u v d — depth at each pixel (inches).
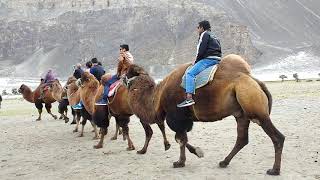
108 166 428.5
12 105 1695.4
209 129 641.6
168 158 449.7
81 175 397.7
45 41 7568.9
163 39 7249.0
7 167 453.4
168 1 7859.3
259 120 341.4
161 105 410.3
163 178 367.9
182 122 389.4
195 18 7578.7
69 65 7057.1
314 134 543.5
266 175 355.3
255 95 339.9
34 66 7057.1
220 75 356.8
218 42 380.2
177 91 385.7
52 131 742.5
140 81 445.1
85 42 7377.0
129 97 454.0
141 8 7721.5
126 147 534.0
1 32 7652.6
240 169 382.9
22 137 689.6
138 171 399.5
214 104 358.0
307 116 721.0
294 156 422.9
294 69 6240.2
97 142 587.5
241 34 7214.6
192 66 375.6
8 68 6998.0
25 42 7618.1
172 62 6727.4
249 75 354.0
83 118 641.6
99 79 625.3
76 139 629.0
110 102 507.2
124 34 7480.3
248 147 480.7
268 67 6609.3
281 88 1713.8
